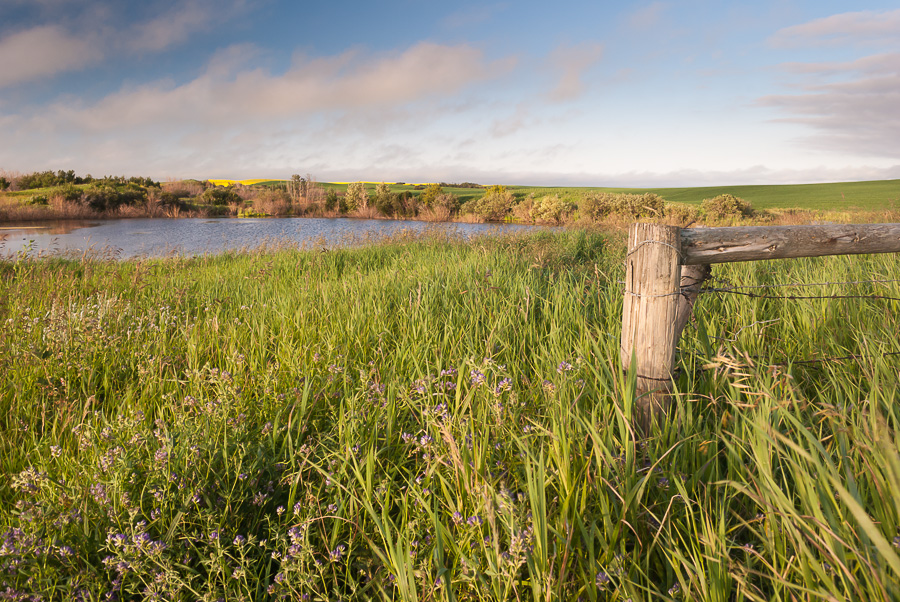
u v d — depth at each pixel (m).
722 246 2.42
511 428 2.35
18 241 27.58
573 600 1.61
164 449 2.08
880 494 1.55
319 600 1.62
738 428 2.21
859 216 13.22
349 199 71.31
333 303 5.24
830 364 2.93
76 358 3.72
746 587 1.48
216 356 4.08
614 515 1.85
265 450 2.36
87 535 1.85
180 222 49.81
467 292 5.29
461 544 1.76
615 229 13.43
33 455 2.61
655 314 2.41
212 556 1.69
